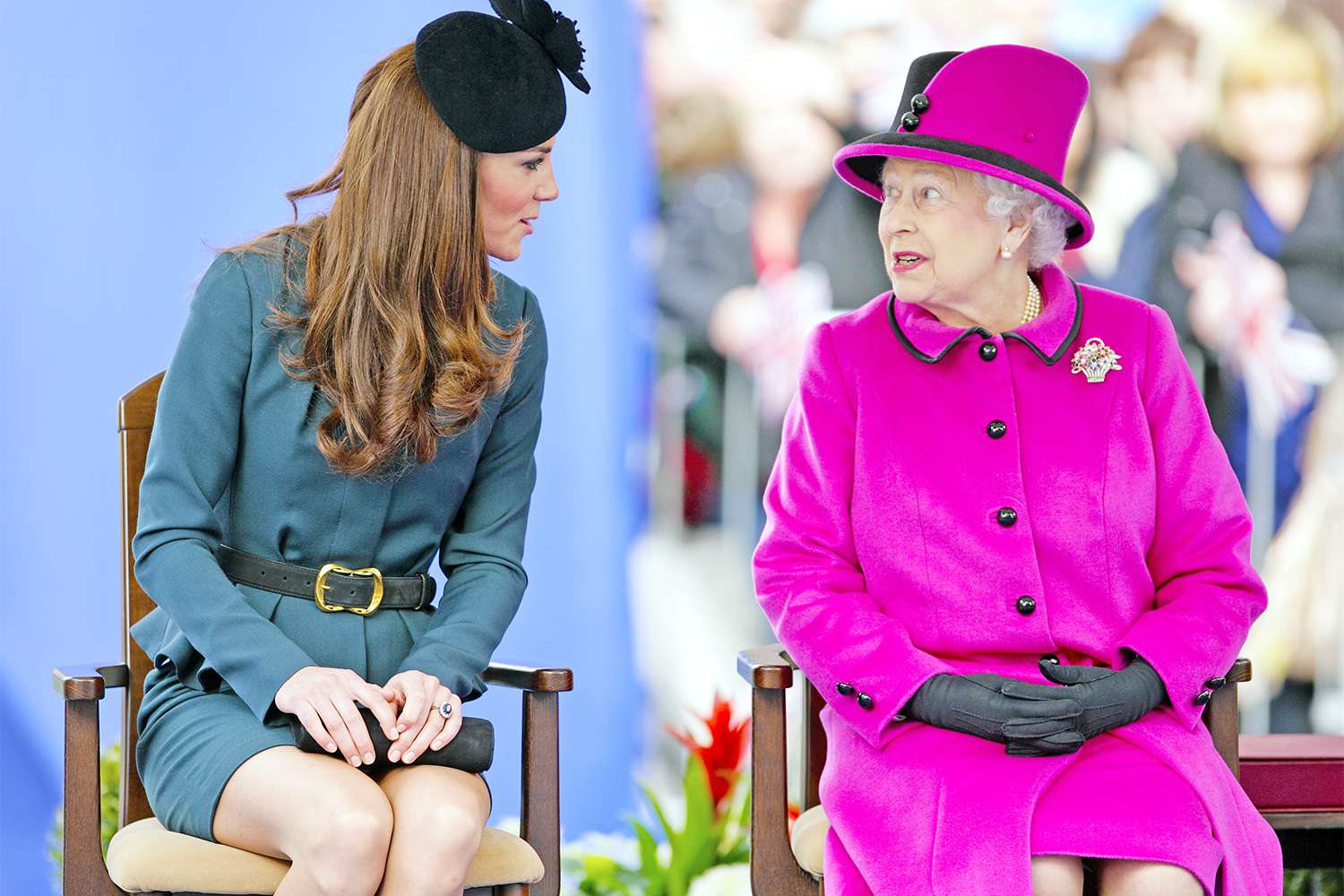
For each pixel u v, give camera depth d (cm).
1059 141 951
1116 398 948
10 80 1384
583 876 1362
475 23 926
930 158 909
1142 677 889
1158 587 962
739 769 1329
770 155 1600
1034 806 834
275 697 846
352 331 902
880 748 901
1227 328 1641
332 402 906
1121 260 1638
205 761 851
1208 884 812
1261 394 1641
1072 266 1638
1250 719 1628
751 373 1600
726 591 1585
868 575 949
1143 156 1638
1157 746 876
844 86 1605
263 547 917
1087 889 880
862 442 953
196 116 1420
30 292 1391
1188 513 950
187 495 900
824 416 967
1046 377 948
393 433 895
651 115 1580
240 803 823
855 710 904
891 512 940
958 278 935
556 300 1556
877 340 974
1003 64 925
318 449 905
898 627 915
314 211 967
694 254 1592
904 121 937
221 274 923
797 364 1606
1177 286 1639
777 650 995
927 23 1609
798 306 1606
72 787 870
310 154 1441
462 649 906
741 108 1595
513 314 988
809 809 982
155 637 935
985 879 816
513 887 865
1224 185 1644
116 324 1407
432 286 920
